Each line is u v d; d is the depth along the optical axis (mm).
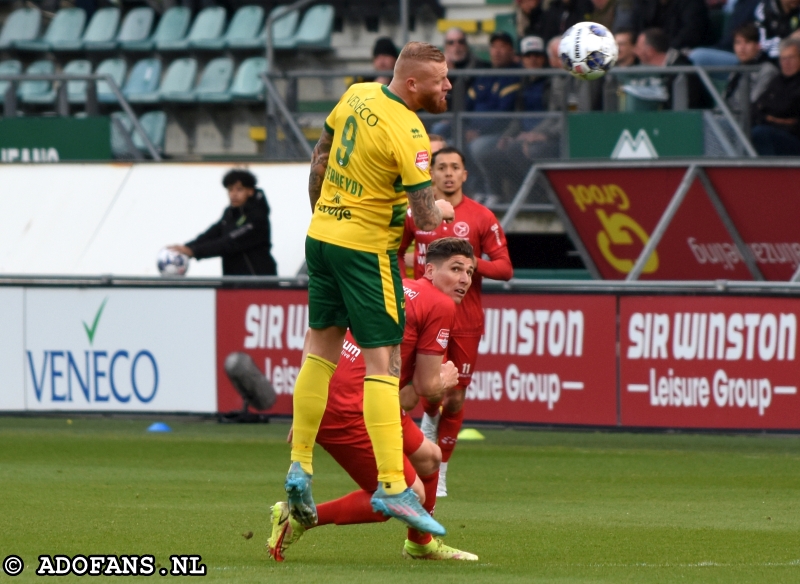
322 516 17875
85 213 47656
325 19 64938
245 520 21484
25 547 18375
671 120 44938
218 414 38281
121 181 48125
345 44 65438
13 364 39125
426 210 16812
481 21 64062
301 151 49469
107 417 39094
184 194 47219
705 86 45219
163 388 38344
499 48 50062
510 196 47156
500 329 35656
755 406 33375
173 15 67562
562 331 35031
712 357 33688
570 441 35812
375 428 16922
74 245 46938
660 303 34094
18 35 70000
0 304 39125
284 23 65625
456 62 52000
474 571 16625
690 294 33812
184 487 26172
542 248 51906
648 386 34312
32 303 38969
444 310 19594
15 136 51719
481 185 47406
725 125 44531
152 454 32156
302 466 17266
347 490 26000
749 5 49000
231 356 37531
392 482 16891
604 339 34625
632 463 30969
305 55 64812
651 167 39094
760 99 44562
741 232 38844
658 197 39562
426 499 18516
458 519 22250
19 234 47469
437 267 20094
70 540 19094
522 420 35500
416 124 16875
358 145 16844
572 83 46500
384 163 16734
